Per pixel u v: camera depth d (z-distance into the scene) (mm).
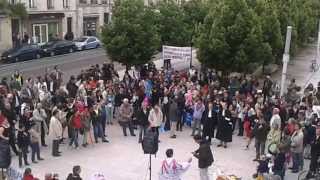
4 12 48594
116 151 20156
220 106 20781
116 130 22984
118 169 18219
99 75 29203
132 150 20312
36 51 46250
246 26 30125
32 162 18578
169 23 38750
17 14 49656
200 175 16312
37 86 24734
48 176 13172
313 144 17172
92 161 18969
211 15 31609
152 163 18859
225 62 30516
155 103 22531
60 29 58312
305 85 37125
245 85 26656
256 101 23203
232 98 23625
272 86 28297
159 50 37906
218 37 29984
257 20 30875
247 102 22312
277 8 41875
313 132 18562
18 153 18688
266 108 21062
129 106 21781
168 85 25500
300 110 20656
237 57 29922
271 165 16344
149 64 33219
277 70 43719
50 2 56312
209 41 30312
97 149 20359
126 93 23969
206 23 31641
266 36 35312
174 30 38875
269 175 15500
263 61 31719
